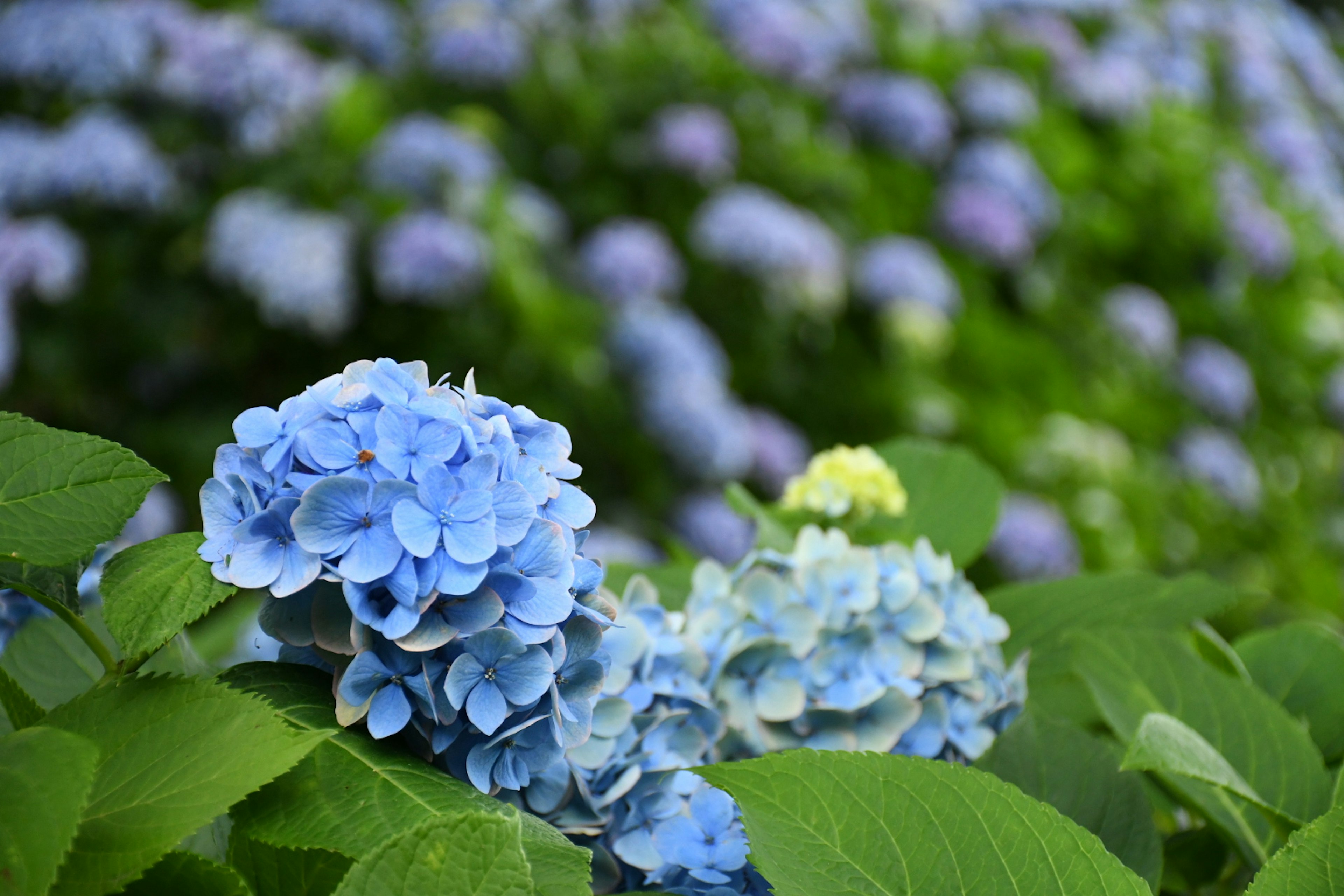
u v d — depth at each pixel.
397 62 3.28
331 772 0.95
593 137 3.43
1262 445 4.53
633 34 3.61
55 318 2.88
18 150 2.82
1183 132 4.66
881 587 1.13
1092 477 3.54
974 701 1.13
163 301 2.91
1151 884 1.06
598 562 1.02
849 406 3.51
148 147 2.87
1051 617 1.29
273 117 2.87
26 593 0.99
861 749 1.10
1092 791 1.08
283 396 3.02
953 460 1.57
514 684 0.96
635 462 3.05
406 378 1.00
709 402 2.97
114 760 0.93
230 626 1.54
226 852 1.03
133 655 0.95
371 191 2.93
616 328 3.02
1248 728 1.12
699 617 1.12
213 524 0.98
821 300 3.31
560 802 1.03
